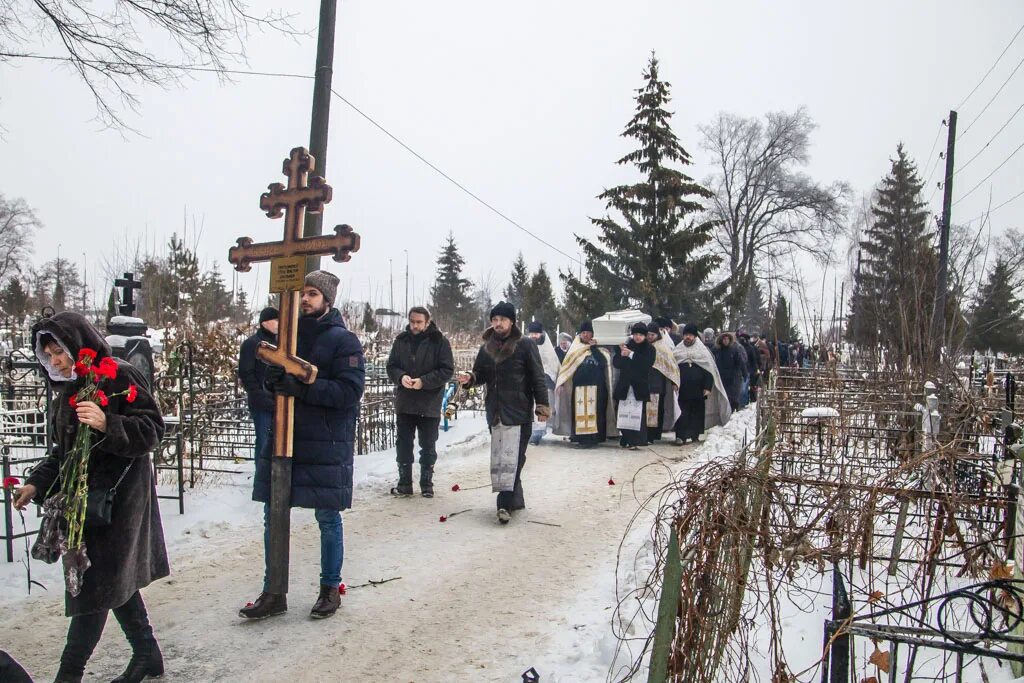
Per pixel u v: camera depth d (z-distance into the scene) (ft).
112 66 21.72
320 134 29.22
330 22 29.14
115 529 11.46
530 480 29.94
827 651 8.59
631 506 25.30
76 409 10.83
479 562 19.42
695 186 93.86
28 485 11.43
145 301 77.61
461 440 38.22
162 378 30.04
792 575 9.89
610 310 92.73
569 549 20.53
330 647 14.26
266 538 15.85
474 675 13.16
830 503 10.34
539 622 15.48
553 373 40.55
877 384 29.32
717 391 45.01
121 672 13.07
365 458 33.27
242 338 48.44
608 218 93.66
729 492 9.34
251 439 35.55
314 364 15.39
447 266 177.99
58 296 101.30
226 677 13.01
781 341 93.35
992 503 13.05
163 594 16.88
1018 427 13.80
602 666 13.15
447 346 26.22
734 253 135.64
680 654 9.11
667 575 9.00
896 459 20.02
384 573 18.53
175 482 26.20
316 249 14.76
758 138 133.18
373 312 122.52
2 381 30.01
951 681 10.94
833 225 131.23
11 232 119.75
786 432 22.36
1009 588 8.43
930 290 31.60
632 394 37.88
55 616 15.61
